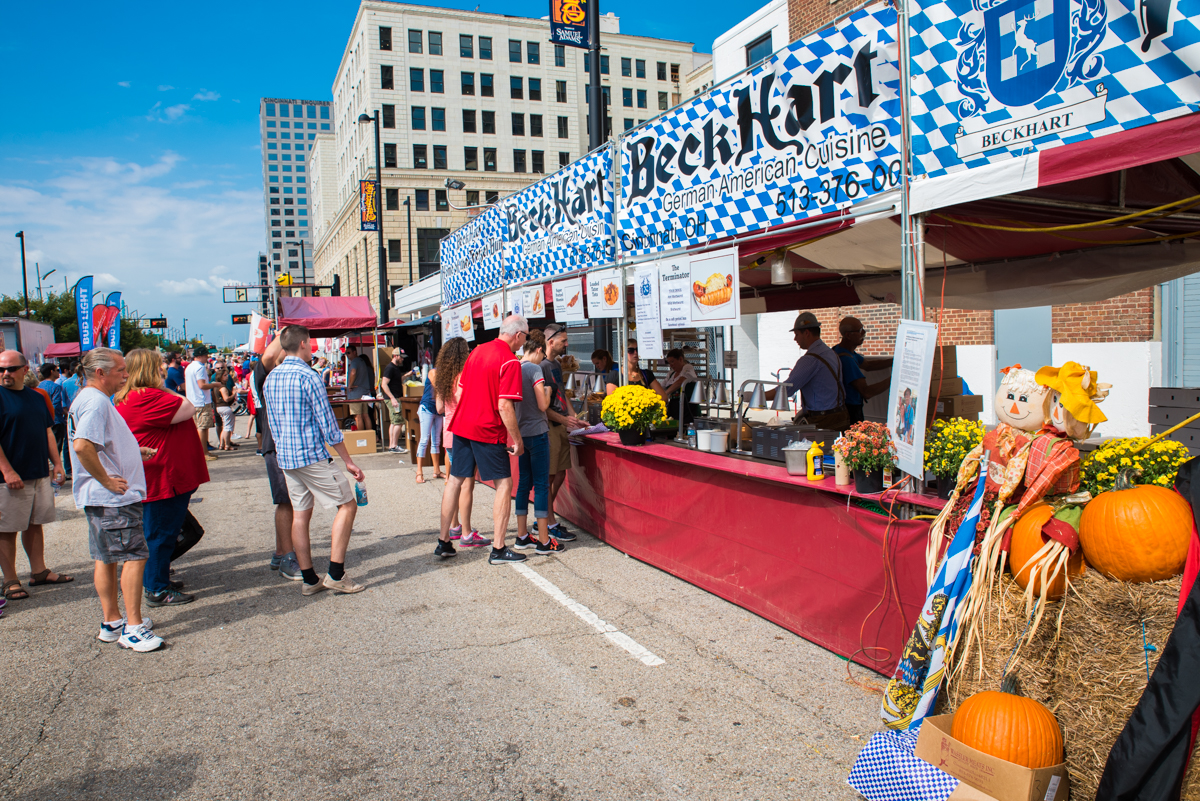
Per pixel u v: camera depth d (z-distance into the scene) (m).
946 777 2.36
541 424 5.69
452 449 5.70
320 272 84.81
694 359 8.91
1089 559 2.31
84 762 2.94
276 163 190.62
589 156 6.36
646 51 61.88
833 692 3.36
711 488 4.63
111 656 4.00
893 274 7.59
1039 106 2.76
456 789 2.70
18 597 5.02
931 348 2.99
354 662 3.86
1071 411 2.38
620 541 5.82
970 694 2.63
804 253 6.06
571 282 6.98
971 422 3.16
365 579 5.28
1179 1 2.34
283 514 5.38
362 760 2.91
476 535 6.10
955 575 2.69
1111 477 2.66
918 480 3.25
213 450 13.89
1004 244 5.43
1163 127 2.40
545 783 2.73
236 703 3.42
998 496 2.62
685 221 5.07
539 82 57.50
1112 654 2.22
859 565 3.53
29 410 5.08
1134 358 8.30
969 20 2.98
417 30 54.06
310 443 4.74
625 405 5.45
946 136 3.12
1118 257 5.42
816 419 5.68
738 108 4.46
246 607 4.75
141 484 4.14
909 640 2.87
